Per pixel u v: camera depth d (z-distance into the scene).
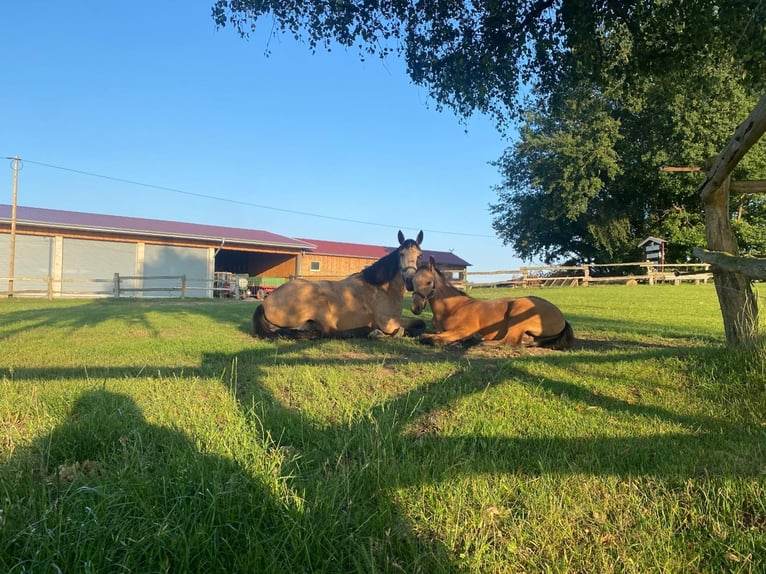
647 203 36.25
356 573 2.04
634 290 19.52
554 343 7.21
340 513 2.35
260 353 6.75
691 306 13.12
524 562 2.15
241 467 2.58
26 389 4.15
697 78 7.99
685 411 3.96
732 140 4.81
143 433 3.15
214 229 33.91
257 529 2.15
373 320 8.55
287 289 8.41
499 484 2.70
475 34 7.62
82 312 14.06
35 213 27.06
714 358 4.96
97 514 2.19
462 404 4.02
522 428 3.58
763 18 5.92
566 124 33.00
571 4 6.91
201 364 5.88
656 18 7.09
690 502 2.58
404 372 5.23
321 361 6.12
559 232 39.66
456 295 7.97
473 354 6.66
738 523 2.39
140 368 5.52
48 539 2.04
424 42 7.62
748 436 3.40
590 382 4.71
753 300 5.21
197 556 2.04
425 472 2.72
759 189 5.43
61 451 2.94
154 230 27.80
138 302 20.84
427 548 2.17
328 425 3.52
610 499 2.63
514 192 39.84
